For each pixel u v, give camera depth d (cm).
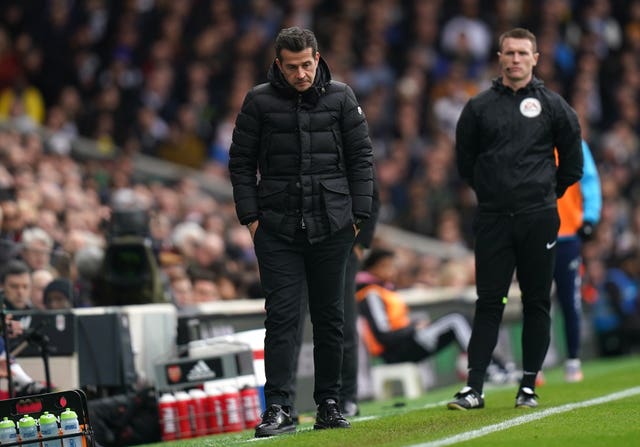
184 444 2566
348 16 7238
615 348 5419
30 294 2945
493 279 2653
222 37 6650
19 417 2194
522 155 2631
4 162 4594
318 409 2378
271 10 7125
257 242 2348
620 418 2384
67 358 2941
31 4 6412
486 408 2689
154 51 6269
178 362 2995
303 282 2348
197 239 4109
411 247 5681
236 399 2973
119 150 5531
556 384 3481
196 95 6172
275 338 2328
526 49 2642
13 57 6094
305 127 2317
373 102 6719
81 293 3250
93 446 2208
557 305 5041
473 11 7456
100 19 6456
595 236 5884
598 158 7119
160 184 5356
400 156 6384
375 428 2350
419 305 4331
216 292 3750
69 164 4972
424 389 4212
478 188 2667
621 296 5453
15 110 5816
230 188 5644
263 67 6706
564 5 7881
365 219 2350
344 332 2859
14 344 2848
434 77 7194
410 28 7388
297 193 2319
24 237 3378
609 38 8125
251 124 2336
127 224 3256
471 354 2688
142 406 2928
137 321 3119
